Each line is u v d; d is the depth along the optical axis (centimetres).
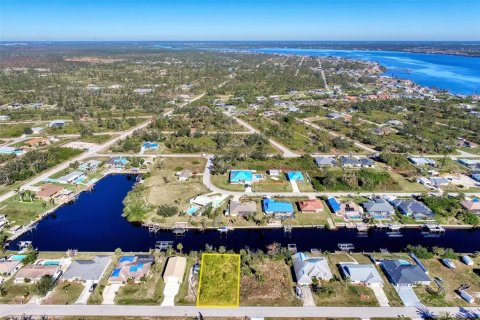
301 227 10612
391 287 8025
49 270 8256
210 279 8138
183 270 8394
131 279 8044
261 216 10950
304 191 12662
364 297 7706
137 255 9050
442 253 9106
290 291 7906
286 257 8950
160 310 7356
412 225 10688
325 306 7481
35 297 7650
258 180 13350
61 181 13325
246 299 7656
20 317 7106
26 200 11988
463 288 8000
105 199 12506
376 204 11288
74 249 9569
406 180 13525
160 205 11656
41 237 10219
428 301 7612
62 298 7625
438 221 10862
